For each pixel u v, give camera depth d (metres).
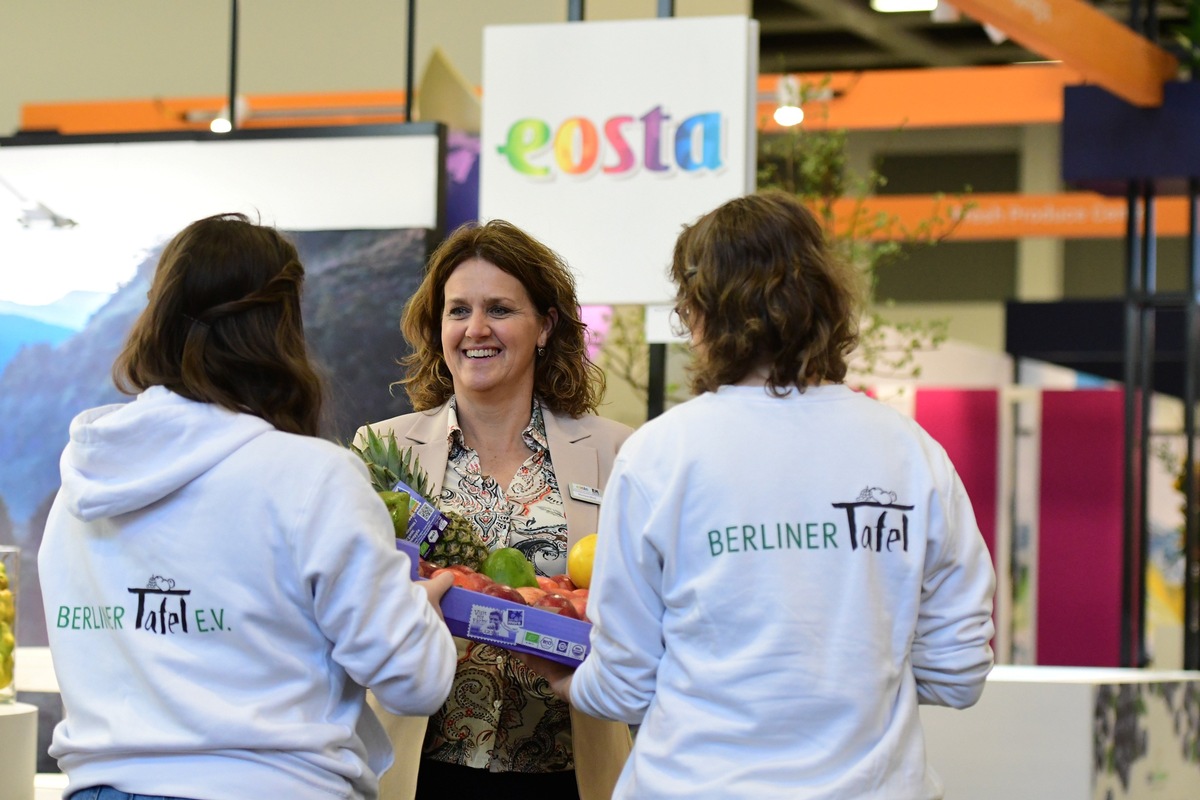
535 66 4.40
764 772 1.61
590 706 1.88
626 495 1.76
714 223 1.82
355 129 4.95
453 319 2.48
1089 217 11.23
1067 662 8.50
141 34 9.91
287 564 1.68
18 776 2.38
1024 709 3.73
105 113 9.75
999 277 17.22
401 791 2.22
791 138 6.07
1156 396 10.07
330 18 9.25
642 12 6.41
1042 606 8.58
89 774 1.67
